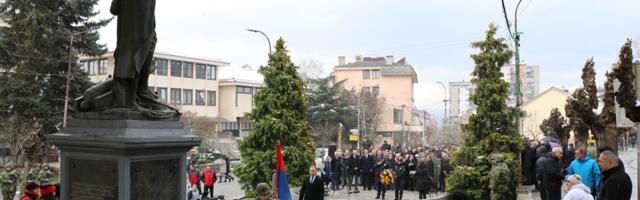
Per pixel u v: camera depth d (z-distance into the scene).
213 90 65.25
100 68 50.94
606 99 15.62
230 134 61.09
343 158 23.23
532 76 112.56
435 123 106.00
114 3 5.57
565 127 23.98
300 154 18.19
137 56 5.48
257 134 18.39
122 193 5.16
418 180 19.72
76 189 5.59
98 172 5.41
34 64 25.73
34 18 25.39
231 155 52.84
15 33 25.97
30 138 23.86
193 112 55.28
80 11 27.44
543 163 11.94
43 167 21.08
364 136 54.00
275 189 9.29
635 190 17.20
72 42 26.47
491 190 16.16
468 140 17.78
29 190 7.88
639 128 8.81
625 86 8.91
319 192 12.15
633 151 50.66
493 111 17.50
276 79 18.78
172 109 5.91
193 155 39.28
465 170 16.83
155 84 58.00
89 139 5.33
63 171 5.72
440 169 21.95
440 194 21.12
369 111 61.28
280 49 19.30
